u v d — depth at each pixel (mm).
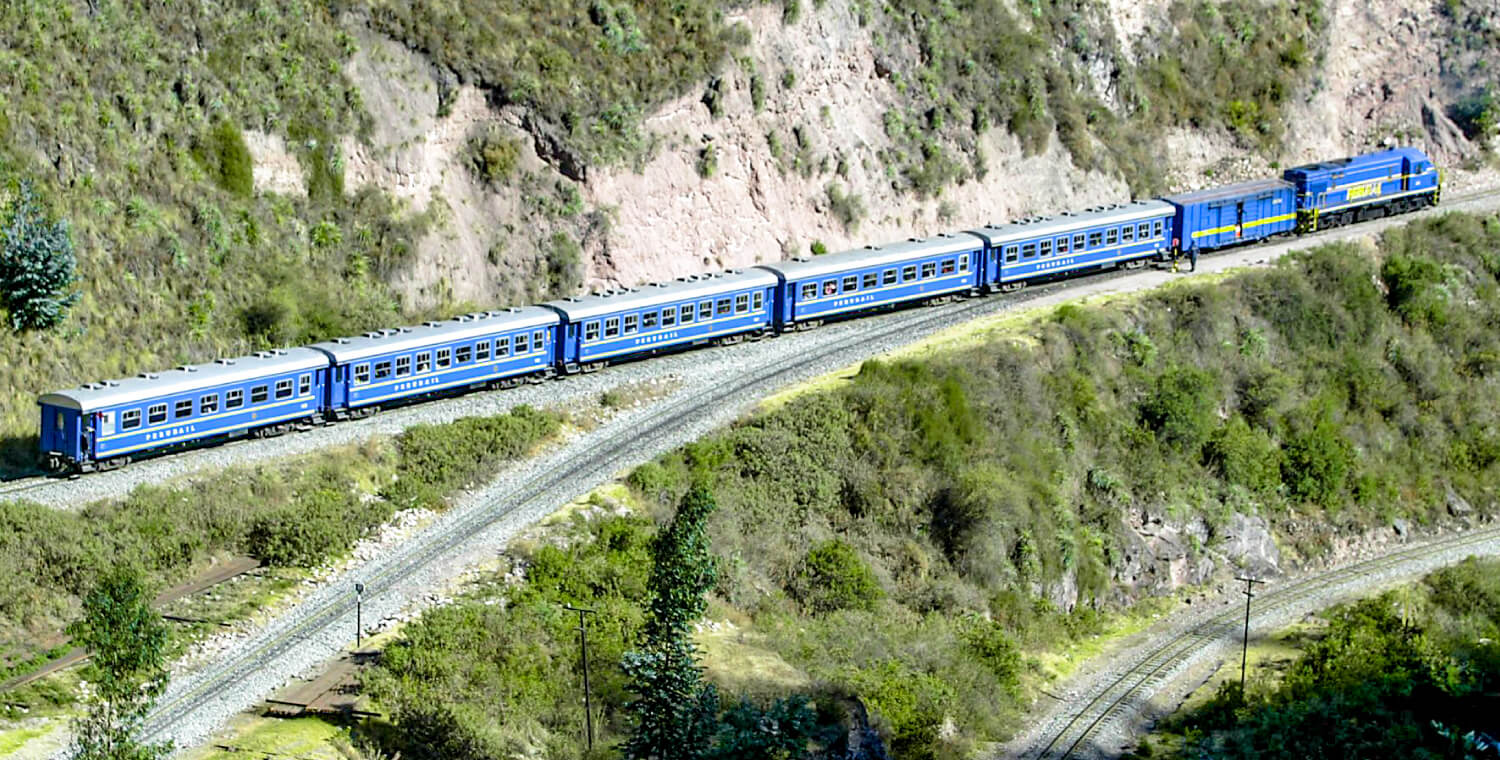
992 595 65938
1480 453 87312
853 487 66500
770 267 77438
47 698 45500
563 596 53812
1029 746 57625
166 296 66062
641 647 48062
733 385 70812
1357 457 82312
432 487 60312
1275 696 60719
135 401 56688
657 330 72312
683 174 82188
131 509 54312
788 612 59844
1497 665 60250
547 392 68562
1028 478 70562
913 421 69312
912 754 53344
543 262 77375
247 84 72000
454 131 77562
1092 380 78000
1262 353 85312
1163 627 70250
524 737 46531
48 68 66562
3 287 61031
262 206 70812
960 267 83250
